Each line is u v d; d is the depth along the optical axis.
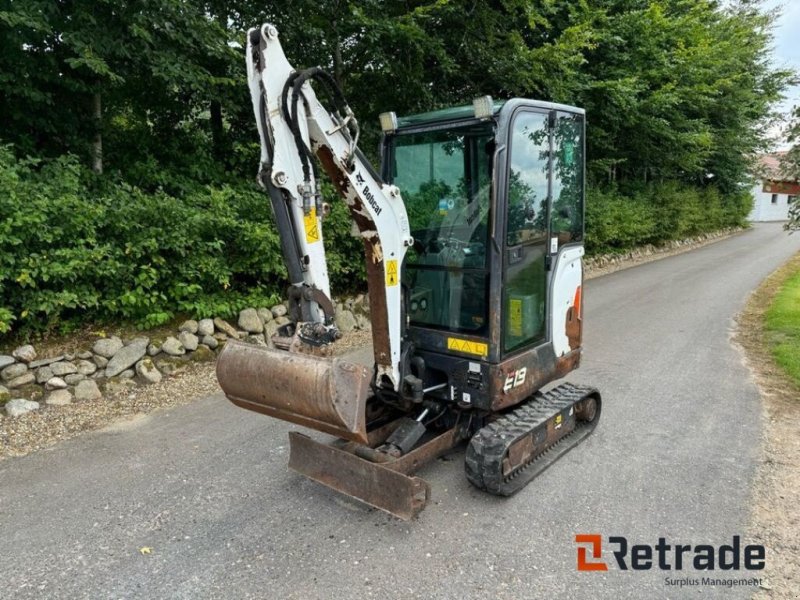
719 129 19.28
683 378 5.75
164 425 4.46
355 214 3.12
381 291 3.30
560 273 3.98
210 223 5.84
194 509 3.30
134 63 6.16
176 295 5.68
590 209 13.47
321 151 2.87
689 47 15.64
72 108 6.33
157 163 6.84
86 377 4.91
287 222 2.71
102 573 2.74
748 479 3.66
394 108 9.27
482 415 3.79
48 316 4.92
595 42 12.41
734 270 13.96
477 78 9.97
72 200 4.93
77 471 3.72
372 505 3.11
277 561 2.83
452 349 3.55
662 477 3.69
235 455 3.98
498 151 3.22
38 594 2.59
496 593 2.61
